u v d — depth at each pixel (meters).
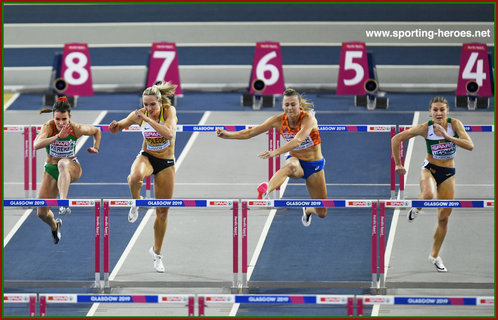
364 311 33.34
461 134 35.25
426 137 35.69
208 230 40.22
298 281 34.88
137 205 33.56
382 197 43.16
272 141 43.34
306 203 33.12
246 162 48.06
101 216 41.75
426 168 36.00
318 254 37.69
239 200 33.56
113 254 37.91
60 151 36.31
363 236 39.41
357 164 47.56
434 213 41.78
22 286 34.78
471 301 28.97
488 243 38.50
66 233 40.00
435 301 29.00
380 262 34.00
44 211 36.22
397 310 33.34
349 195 43.38
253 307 33.75
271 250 38.12
